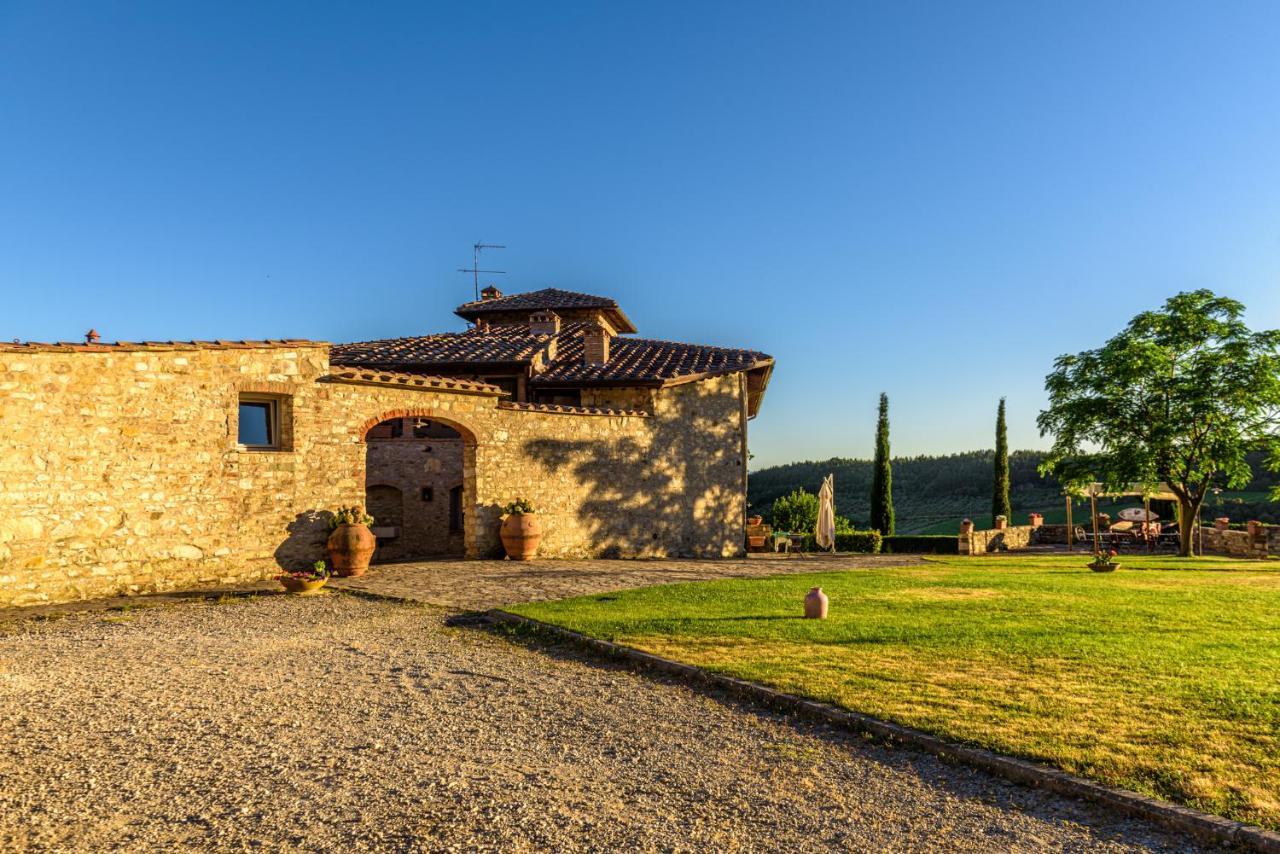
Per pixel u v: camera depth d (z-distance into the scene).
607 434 19.58
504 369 20.70
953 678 7.07
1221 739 5.39
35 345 10.98
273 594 12.04
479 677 7.54
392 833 4.21
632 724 6.16
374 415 15.21
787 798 4.74
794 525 33.50
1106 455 25.67
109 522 11.66
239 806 4.55
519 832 4.24
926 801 4.70
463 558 17.70
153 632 9.25
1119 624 9.72
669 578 14.91
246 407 13.94
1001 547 30.30
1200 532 29.11
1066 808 4.57
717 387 22.30
